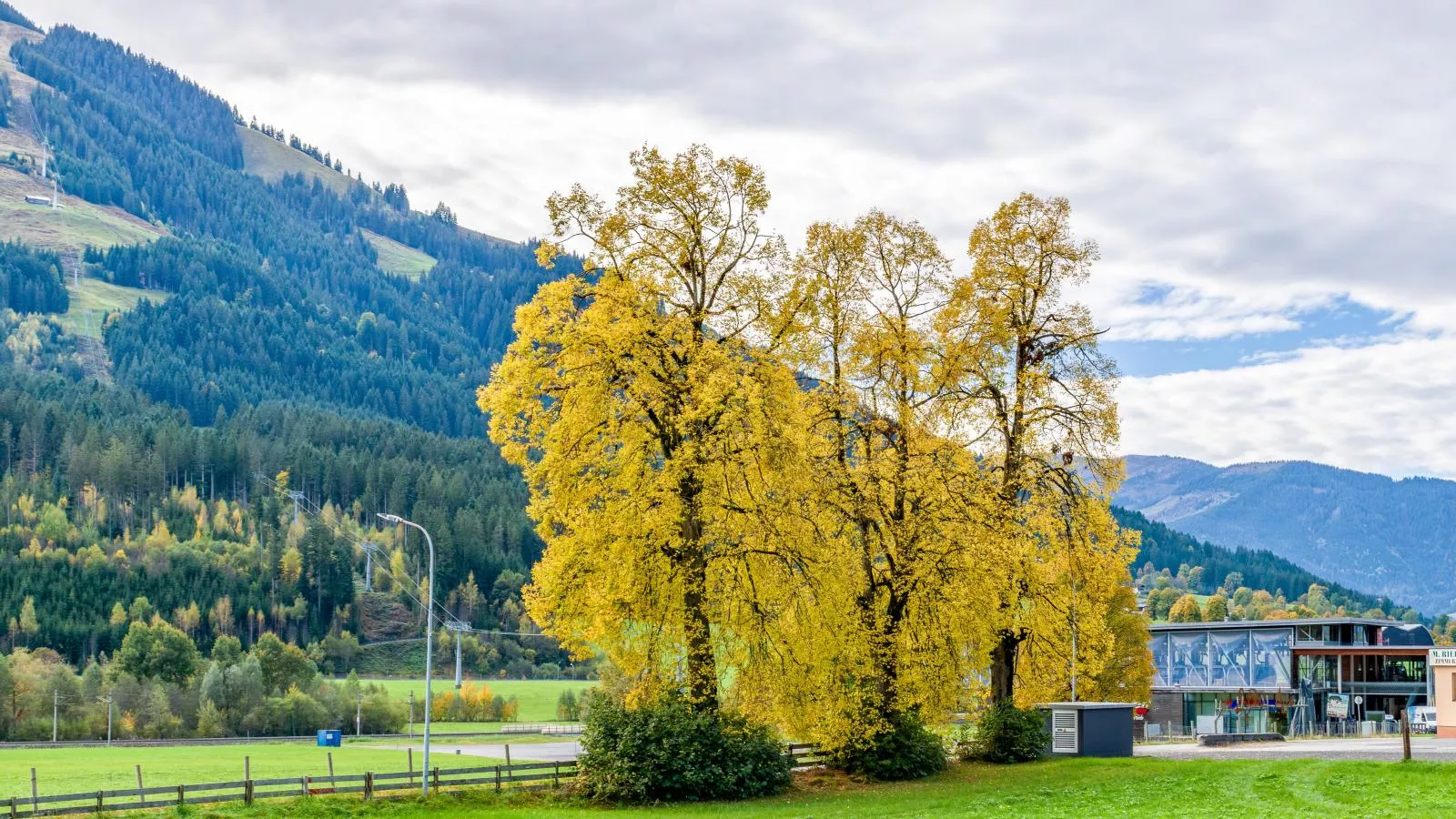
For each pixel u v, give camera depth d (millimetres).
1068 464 49312
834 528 44312
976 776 45469
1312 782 38562
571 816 37594
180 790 38781
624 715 41750
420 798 41000
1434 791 35562
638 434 40562
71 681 149375
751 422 40094
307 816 38125
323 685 162000
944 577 44094
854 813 36656
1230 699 111125
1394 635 113812
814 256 47125
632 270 42312
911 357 46969
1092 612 50938
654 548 39812
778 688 41156
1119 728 51469
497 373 42438
